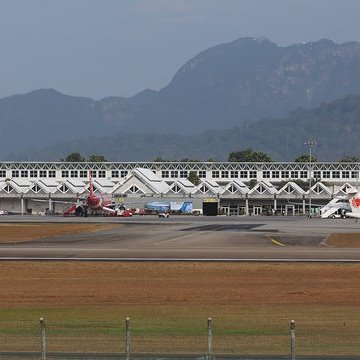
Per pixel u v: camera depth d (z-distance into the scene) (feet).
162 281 649.20
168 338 439.22
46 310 531.91
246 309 533.55
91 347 412.98
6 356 365.61
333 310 528.63
